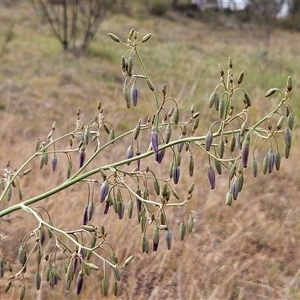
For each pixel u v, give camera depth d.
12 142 5.27
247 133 1.59
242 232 3.82
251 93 6.75
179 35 16.36
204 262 3.39
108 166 1.75
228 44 15.16
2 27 11.43
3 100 6.50
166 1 21.14
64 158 4.77
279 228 3.97
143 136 5.88
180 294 3.01
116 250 3.35
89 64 9.54
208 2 24.25
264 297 3.15
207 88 8.03
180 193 4.23
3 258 1.80
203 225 3.91
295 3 17.12
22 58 8.87
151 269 3.27
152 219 1.66
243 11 21.20
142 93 7.29
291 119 1.58
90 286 3.12
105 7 11.27
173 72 9.55
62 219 3.62
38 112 6.40
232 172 1.63
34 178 4.37
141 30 15.66
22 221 3.63
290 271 3.49
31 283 3.08
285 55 10.02
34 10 14.41
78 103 6.99
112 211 3.80
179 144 1.72
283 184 4.68
